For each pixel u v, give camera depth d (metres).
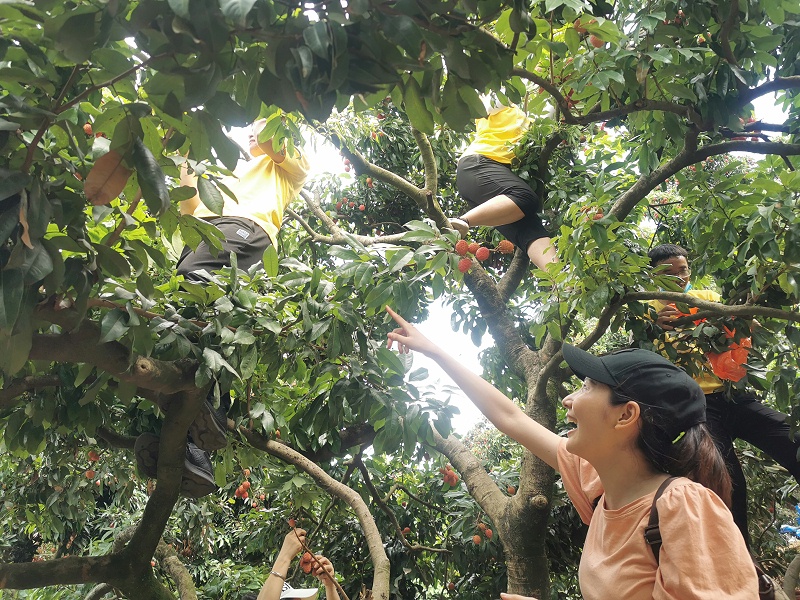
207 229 1.76
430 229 2.49
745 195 2.99
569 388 5.02
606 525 1.51
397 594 5.04
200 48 1.09
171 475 2.42
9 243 1.30
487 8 1.29
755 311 2.67
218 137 1.36
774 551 5.02
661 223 4.89
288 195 3.01
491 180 3.63
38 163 1.35
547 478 3.40
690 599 1.27
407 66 1.23
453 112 1.40
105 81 1.27
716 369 2.93
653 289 2.95
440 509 4.98
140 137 1.25
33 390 2.58
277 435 3.27
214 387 2.20
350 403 2.40
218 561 6.77
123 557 2.66
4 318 1.21
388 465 5.23
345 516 4.48
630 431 1.54
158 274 2.65
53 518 4.61
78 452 4.15
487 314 4.03
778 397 2.94
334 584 2.88
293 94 1.19
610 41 2.35
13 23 1.20
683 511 1.35
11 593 6.26
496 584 4.78
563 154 4.48
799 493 4.73
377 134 5.80
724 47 2.57
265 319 2.21
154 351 2.08
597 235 2.69
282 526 5.07
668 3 2.62
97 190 1.25
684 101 2.89
